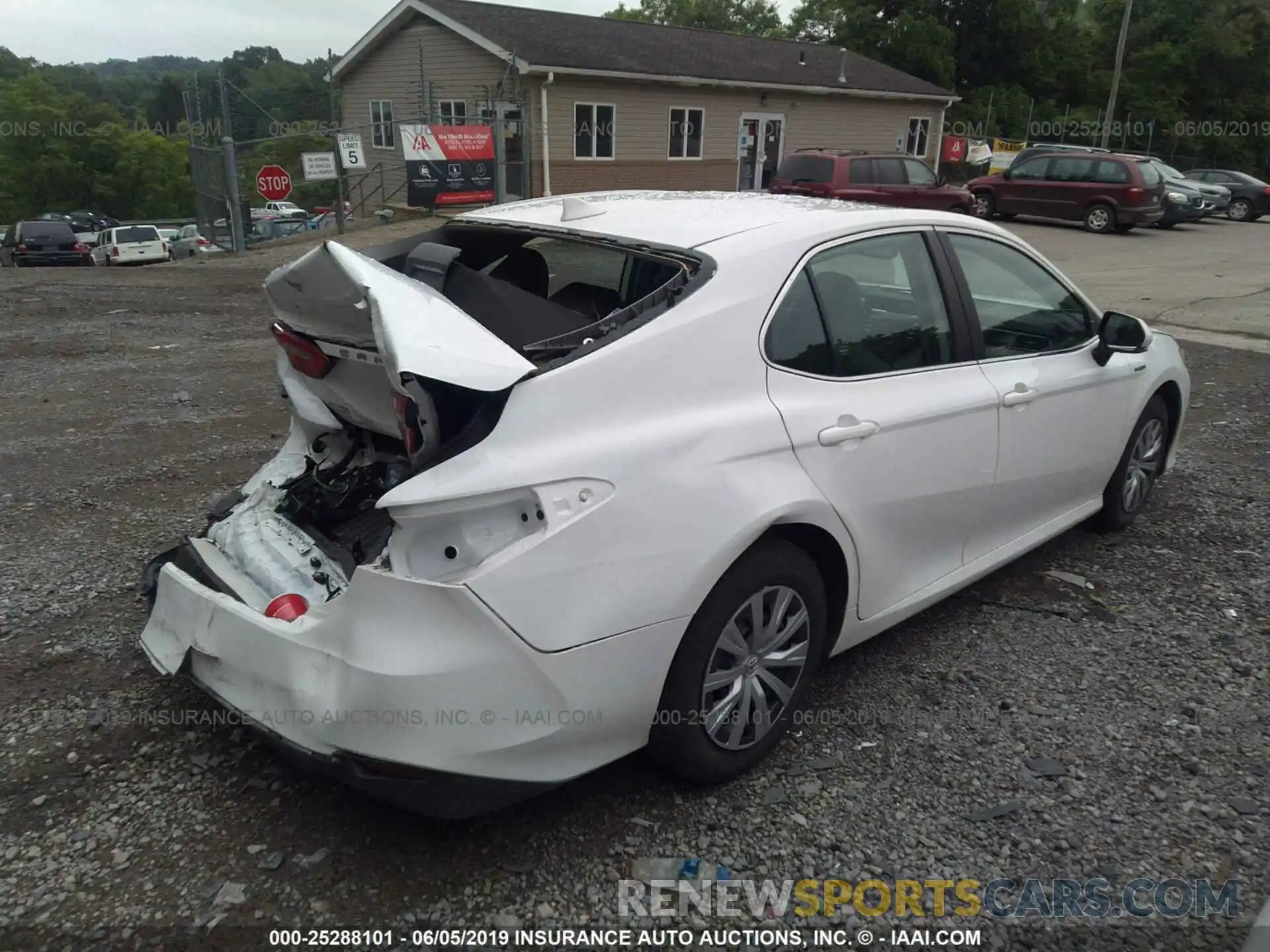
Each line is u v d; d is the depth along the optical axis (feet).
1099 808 9.53
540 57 74.13
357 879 8.38
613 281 10.68
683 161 86.07
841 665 12.09
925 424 10.94
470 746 7.71
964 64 143.43
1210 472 19.67
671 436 8.65
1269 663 12.25
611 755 8.69
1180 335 35.47
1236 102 164.55
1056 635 12.92
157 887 8.23
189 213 199.31
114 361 28.25
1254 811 9.52
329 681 7.90
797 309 10.02
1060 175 76.18
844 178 62.64
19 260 84.12
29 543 14.99
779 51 101.40
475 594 7.50
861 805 9.50
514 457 7.86
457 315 8.28
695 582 8.61
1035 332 13.26
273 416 22.39
